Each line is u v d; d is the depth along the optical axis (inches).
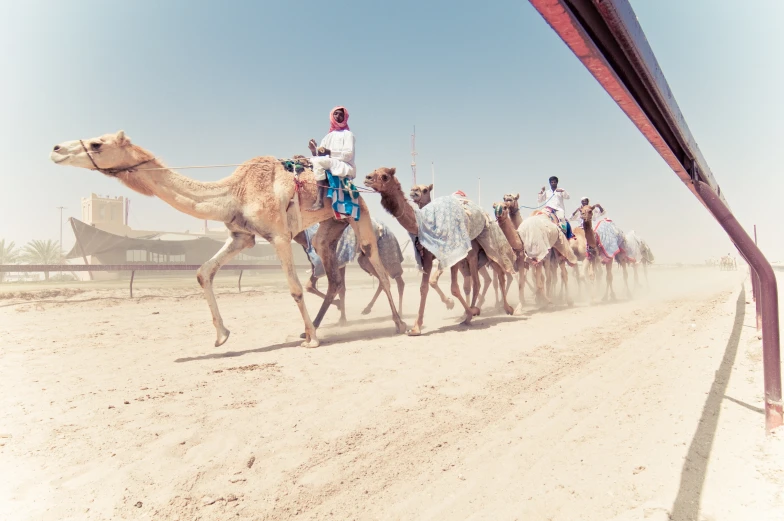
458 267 375.9
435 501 110.3
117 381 209.3
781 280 836.6
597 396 185.2
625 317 421.1
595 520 97.7
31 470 124.7
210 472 124.6
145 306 530.6
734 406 159.9
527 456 132.6
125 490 115.0
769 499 96.4
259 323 404.2
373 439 146.2
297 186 297.9
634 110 69.4
